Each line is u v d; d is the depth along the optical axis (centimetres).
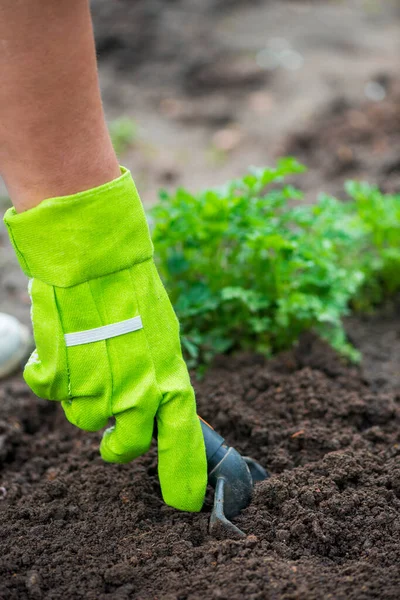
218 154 186
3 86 70
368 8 287
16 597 78
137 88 226
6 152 72
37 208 73
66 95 71
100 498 88
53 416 105
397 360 113
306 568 79
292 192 107
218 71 230
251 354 108
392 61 234
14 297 132
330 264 107
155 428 82
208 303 105
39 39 69
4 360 112
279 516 84
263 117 202
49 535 84
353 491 86
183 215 103
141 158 184
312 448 93
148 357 78
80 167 73
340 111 199
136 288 77
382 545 82
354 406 99
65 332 76
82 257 74
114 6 269
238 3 286
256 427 96
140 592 78
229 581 78
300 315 105
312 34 259
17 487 92
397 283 126
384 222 118
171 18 267
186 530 84
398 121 189
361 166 170
